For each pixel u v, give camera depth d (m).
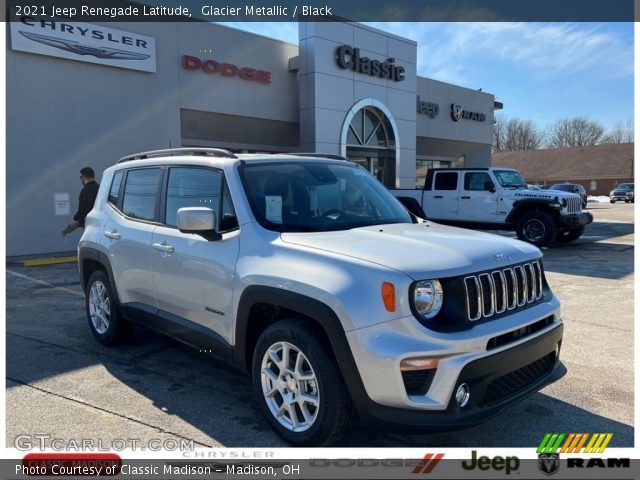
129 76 13.82
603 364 4.79
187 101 15.24
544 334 3.37
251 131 17.67
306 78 17.58
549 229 12.78
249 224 3.67
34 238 12.29
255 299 3.42
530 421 3.69
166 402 3.99
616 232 17.91
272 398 3.47
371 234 3.59
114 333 5.14
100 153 13.34
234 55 16.33
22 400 4.02
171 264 4.20
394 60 19.98
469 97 27.84
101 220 5.33
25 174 12.07
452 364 2.84
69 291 8.15
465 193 14.05
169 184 4.50
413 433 2.87
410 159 21.17
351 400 3.09
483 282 3.14
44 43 12.14
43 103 12.29
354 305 2.93
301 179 4.16
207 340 3.90
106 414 3.78
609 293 7.85
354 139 19.05
